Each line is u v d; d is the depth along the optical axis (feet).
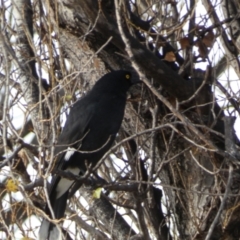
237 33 41.78
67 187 37.29
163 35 39.86
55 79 37.01
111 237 39.96
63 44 39.52
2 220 34.60
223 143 38.58
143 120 39.99
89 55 39.40
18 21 40.52
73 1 37.91
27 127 41.29
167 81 38.19
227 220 38.29
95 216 40.45
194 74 39.29
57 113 35.37
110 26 37.40
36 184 32.22
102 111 40.47
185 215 39.88
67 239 38.24
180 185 39.88
